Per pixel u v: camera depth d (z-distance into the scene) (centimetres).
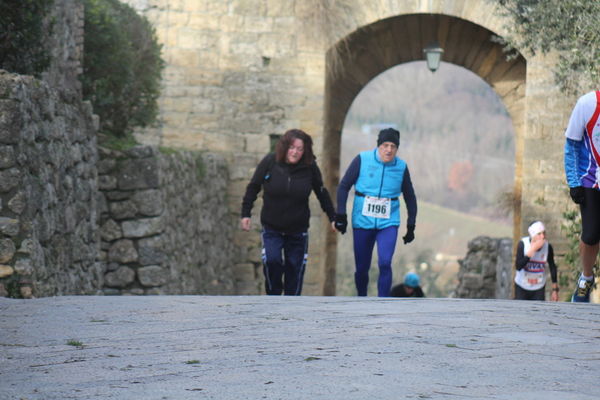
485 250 4256
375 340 838
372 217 1686
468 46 3741
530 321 998
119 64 2675
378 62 3897
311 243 3378
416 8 3300
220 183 3291
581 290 1376
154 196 2303
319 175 1745
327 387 610
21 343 845
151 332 907
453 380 639
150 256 2302
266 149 3422
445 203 16162
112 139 2494
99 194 2297
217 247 3177
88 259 1988
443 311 1091
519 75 3784
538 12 2564
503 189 3922
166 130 3444
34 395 596
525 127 3216
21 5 1891
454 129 15325
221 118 3434
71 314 1065
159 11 3425
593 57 2423
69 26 2456
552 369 692
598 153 1265
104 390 611
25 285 1483
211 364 712
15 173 1499
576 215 3022
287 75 3403
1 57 1923
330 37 3369
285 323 966
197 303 1184
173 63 3434
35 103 1625
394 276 9056
